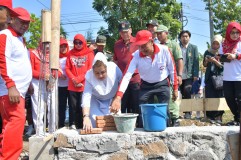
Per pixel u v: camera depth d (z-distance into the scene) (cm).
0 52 352
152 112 391
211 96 588
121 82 415
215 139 391
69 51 572
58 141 391
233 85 488
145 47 409
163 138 391
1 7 369
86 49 568
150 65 423
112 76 434
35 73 506
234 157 269
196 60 613
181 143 390
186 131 391
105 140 388
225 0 1608
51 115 409
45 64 399
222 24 1620
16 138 360
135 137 390
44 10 388
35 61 511
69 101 577
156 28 570
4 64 352
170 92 485
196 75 613
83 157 389
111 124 416
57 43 407
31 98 513
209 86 590
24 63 375
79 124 550
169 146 390
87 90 429
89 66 557
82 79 543
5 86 362
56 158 393
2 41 354
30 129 571
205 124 520
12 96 350
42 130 436
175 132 391
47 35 390
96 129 397
